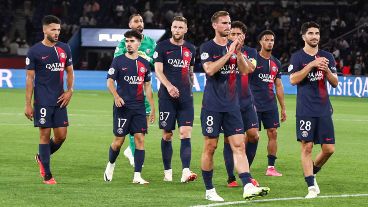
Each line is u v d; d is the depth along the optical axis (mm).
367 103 64938
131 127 25141
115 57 25234
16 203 21062
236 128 21328
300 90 22922
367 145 37094
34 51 24562
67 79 25203
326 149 23141
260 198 22406
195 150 34125
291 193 23484
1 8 95375
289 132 42438
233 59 21344
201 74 74812
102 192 23047
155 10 94625
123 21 90688
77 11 94625
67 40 86875
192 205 21000
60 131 25188
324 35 87750
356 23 88938
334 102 65375
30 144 34938
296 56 22906
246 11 90250
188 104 25875
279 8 91188
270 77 28156
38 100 24672
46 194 22531
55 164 29234
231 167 24625
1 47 88875
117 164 29672
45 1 95625
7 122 44188
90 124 44375
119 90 25062
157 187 24266
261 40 28203
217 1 97688
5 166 28297
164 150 25922
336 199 22438
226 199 22188
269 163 27625
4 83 75500
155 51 25938
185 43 26141
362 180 26422
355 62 81125
